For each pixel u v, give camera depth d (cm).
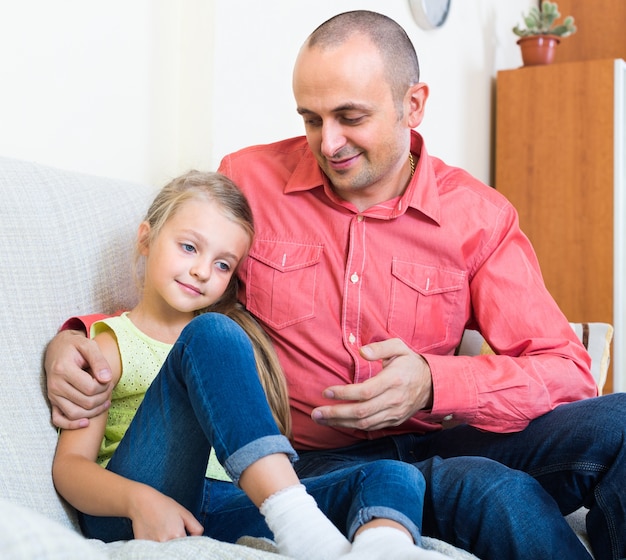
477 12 373
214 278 132
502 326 149
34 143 178
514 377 132
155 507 100
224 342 102
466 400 129
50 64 180
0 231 119
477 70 375
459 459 118
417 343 148
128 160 202
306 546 88
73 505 109
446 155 346
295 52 244
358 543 87
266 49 229
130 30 200
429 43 326
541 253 376
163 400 108
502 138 384
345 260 147
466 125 366
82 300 131
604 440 121
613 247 362
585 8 430
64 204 133
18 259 120
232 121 217
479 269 153
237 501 117
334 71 131
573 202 370
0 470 104
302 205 150
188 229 129
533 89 378
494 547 110
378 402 119
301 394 144
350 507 100
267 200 152
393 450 143
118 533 108
